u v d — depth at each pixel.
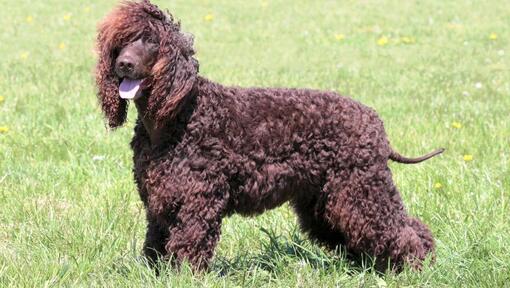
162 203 5.12
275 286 5.34
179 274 5.10
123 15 5.06
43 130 9.04
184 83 5.03
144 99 5.09
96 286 5.14
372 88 12.23
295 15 21.14
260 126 5.28
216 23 19.78
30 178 7.53
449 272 5.54
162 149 5.10
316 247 6.06
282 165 5.36
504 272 5.48
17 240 6.04
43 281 5.18
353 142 5.39
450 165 7.85
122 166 7.93
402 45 16.92
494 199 6.74
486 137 8.94
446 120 9.86
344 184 5.43
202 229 5.11
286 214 6.64
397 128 9.41
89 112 9.88
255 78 12.86
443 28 18.83
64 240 5.93
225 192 5.21
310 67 14.43
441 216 6.45
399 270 5.64
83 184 7.46
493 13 20.92
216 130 5.15
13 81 12.14
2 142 8.59
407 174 7.51
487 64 14.65
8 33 17.91
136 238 6.06
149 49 5.03
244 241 6.17
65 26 19.11
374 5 22.62
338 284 5.35
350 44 17.06
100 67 5.21
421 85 12.49
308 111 5.38
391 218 5.53
